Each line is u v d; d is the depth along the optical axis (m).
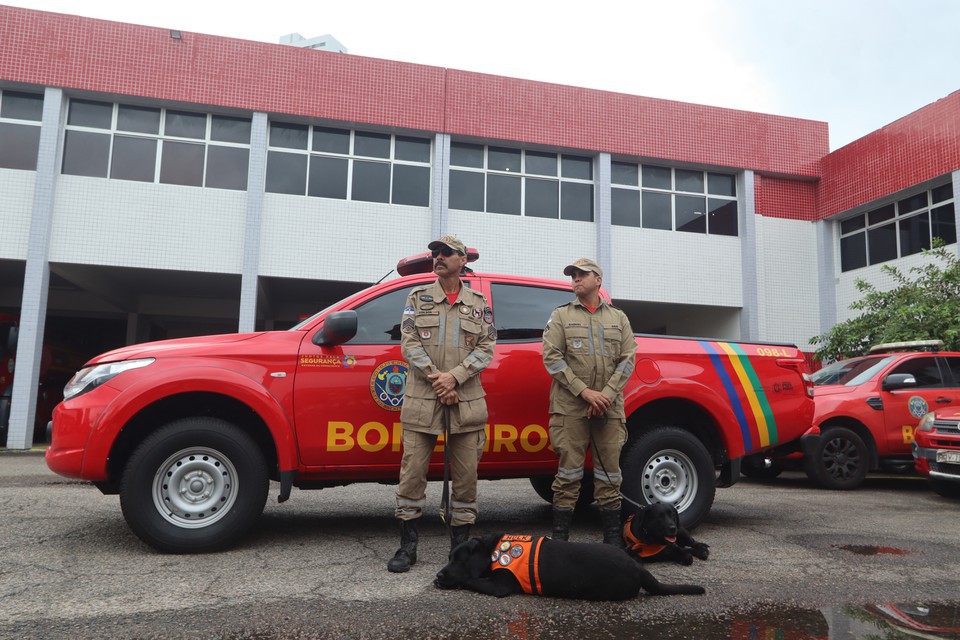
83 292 19.06
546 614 3.12
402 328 3.97
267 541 4.61
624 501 4.72
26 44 13.24
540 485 6.44
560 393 4.30
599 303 4.41
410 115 14.99
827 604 3.29
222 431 4.21
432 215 15.05
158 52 13.84
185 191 13.89
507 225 15.62
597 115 16.27
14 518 5.29
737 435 5.07
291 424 4.35
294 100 14.39
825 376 9.41
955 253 14.47
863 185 16.66
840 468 8.02
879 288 16.59
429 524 5.38
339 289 17.38
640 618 3.07
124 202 13.59
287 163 14.66
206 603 3.23
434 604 3.25
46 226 13.05
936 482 7.31
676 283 16.70
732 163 17.17
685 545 4.22
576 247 16.06
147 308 19.34
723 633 2.88
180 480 4.18
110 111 13.95
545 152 16.31
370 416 4.48
